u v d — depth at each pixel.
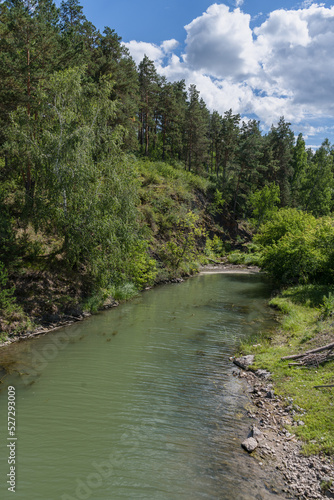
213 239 42.38
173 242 29.97
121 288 19.25
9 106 17.31
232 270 33.59
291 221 28.86
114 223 15.70
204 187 47.25
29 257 16.05
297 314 14.80
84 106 16.22
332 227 19.88
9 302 12.91
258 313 16.58
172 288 23.39
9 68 16.86
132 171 18.33
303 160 69.38
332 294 16.73
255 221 48.50
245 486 5.40
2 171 18.03
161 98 51.25
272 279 26.95
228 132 54.16
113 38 31.89
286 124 58.16
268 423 7.18
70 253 15.02
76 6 36.69
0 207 16.00
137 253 21.52
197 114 53.56
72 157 14.55
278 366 9.60
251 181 53.66
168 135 56.06
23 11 18.11
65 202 14.68
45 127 15.64
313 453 6.01
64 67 19.73
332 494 5.11
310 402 7.53
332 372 8.52
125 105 30.94
